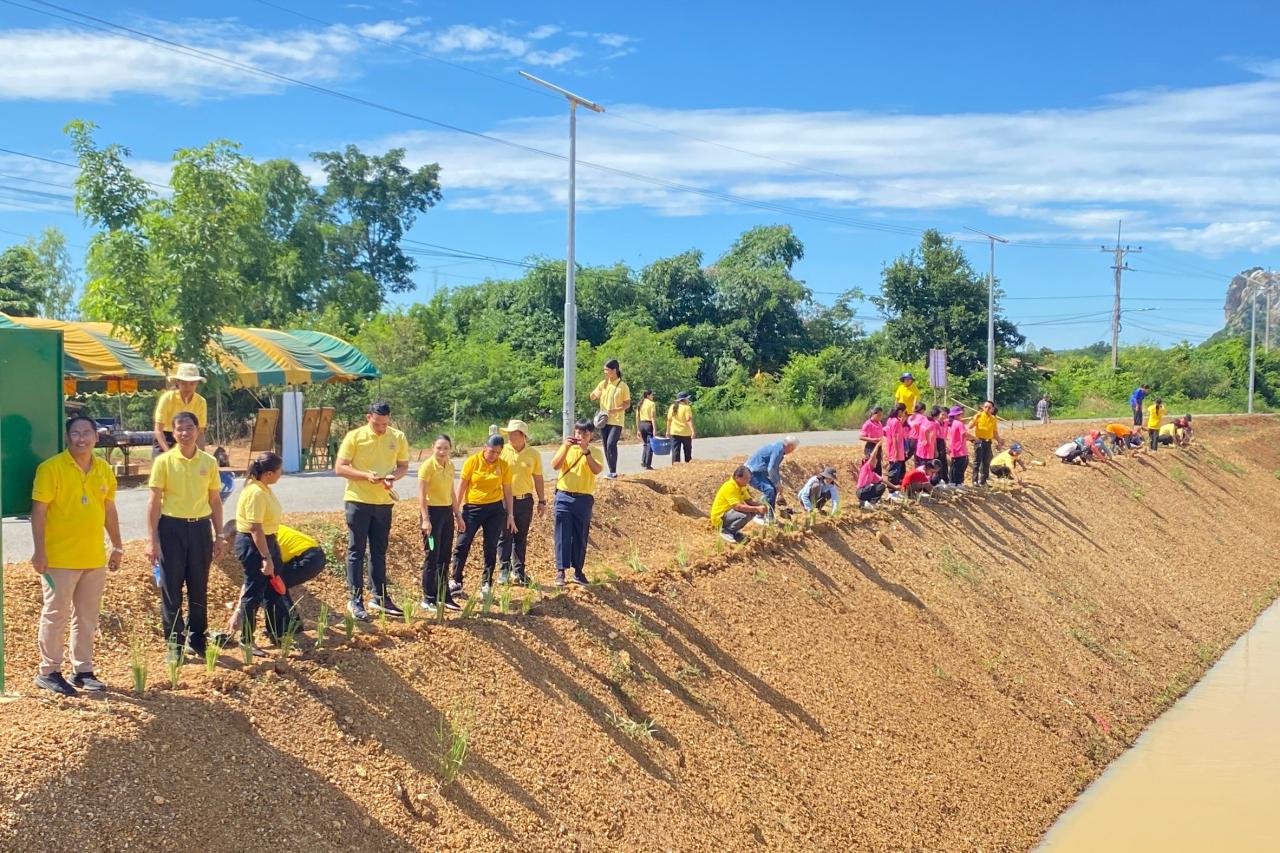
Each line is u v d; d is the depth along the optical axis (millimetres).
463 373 37375
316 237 45406
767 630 13398
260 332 26656
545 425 36312
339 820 7281
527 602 11023
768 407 44750
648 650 11500
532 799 8586
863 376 48594
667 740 10406
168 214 20734
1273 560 31000
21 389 7312
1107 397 68250
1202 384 73812
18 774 6195
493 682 9570
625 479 16969
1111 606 21281
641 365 40625
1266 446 48562
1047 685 16609
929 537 19016
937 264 60000
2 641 7223
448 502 10539
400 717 8508
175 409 11250
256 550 8609
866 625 15023
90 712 7031
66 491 7289
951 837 11852
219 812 6758
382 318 39688
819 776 11445
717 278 53875
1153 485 31969
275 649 8734
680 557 13969
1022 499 24203
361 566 9953
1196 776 14961
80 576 7414
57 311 44344
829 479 18156
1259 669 20750
